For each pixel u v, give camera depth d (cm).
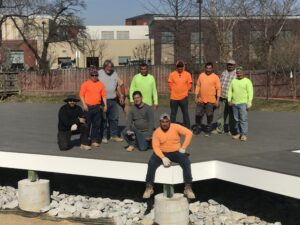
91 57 7488
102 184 1124
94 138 1048
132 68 3291
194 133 1250
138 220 892
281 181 762
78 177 1171
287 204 950
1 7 4541
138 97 968
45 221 905
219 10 3356
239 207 945
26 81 3706
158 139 823
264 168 794
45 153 963
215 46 3400
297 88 2683
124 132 1059
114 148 1024
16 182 1195
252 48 3581
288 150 989
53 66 7050
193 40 3841
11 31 6631
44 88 3691
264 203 963
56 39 5175
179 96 1172
